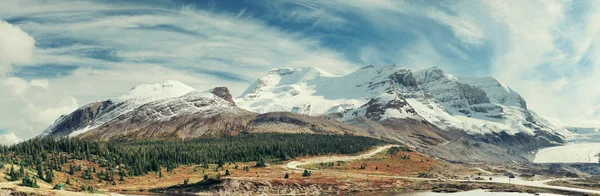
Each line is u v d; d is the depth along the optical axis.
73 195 173.25
